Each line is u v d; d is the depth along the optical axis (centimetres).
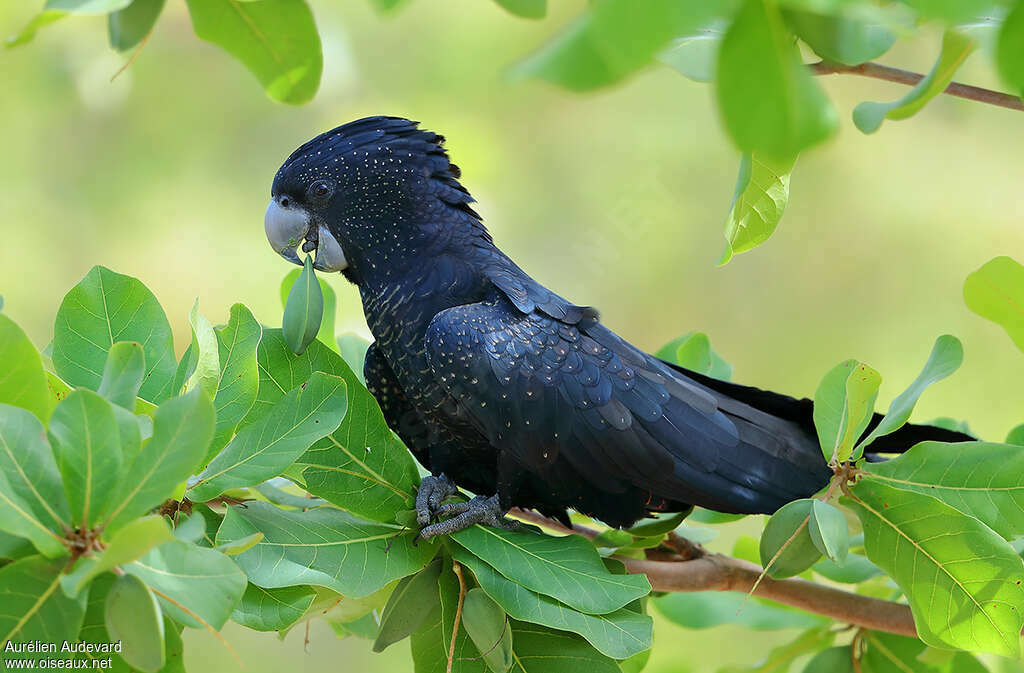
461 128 1157
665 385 813
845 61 774
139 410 792
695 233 1191
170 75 1150
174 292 1145
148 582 780
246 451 793
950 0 655
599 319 815
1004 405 1162
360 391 801
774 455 814
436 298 816
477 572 798
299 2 799
